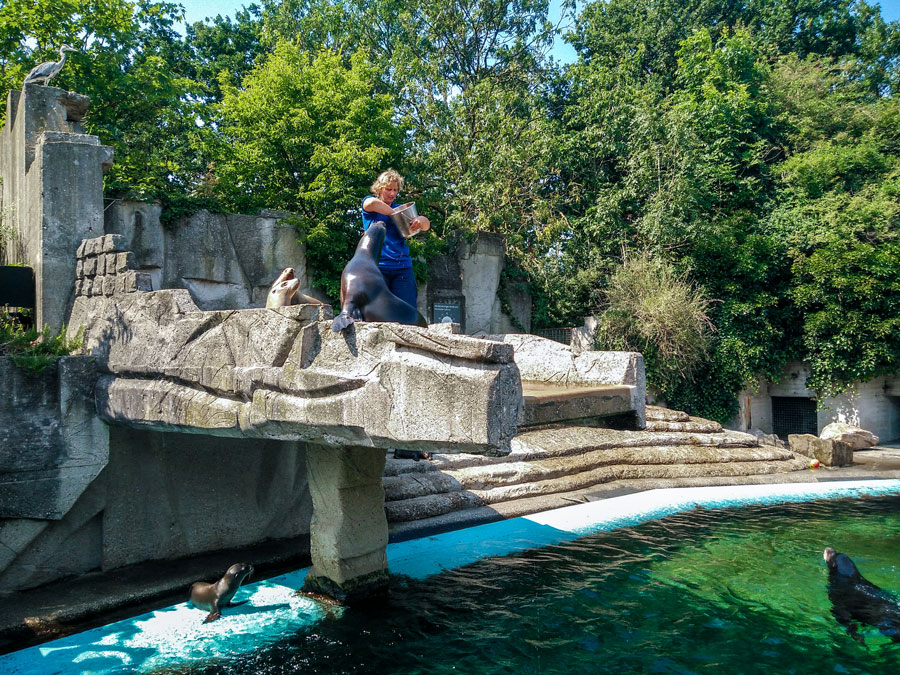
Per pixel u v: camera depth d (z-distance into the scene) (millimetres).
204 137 17297
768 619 6469
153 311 6336
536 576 7715
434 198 20078
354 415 4227
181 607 6879
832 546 8844
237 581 6594
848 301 18594
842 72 28203
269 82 16703
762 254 19797
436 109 20219
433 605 6879
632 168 21281
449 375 3750
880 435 19359
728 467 13367
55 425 6875
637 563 8172
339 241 16500
